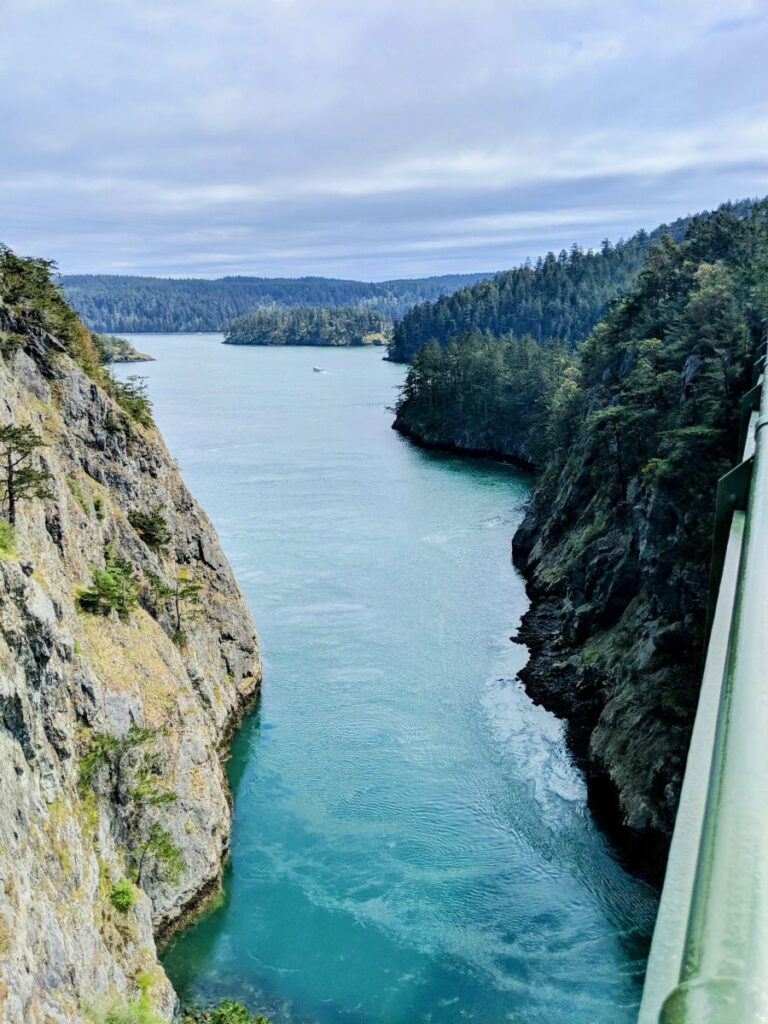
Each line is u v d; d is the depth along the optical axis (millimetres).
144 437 59500
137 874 35844
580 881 39438
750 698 4949
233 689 54438
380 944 36188
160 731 40156
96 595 41219
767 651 5426
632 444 67688
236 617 58281
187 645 50531
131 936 32281
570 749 49750
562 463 92062
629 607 56875
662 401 68125
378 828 43375
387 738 51344
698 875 3898
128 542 49812
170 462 63344
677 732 42844
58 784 31234
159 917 36656
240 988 34406
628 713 47219
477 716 53625
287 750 50406
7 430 34656
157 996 31328
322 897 38844
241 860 41438
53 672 33031
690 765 5969
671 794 40406
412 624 67812
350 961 35281
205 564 59062
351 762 49062
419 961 35312
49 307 60312
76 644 37344
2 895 24047
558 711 53906
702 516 49750
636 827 41125
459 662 60969
